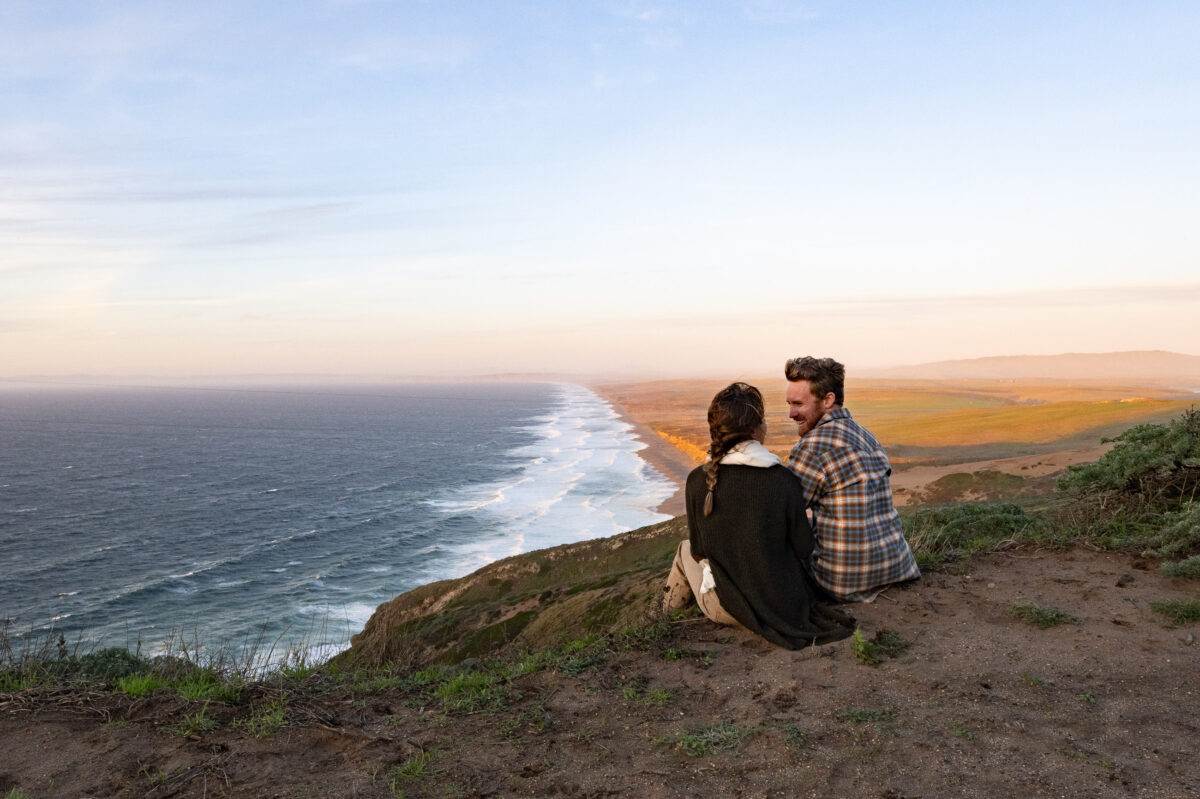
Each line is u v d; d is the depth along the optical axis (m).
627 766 3.22
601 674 4.43
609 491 76.50
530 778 3.15
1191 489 7.12
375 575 47.84
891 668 4.11
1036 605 4.95
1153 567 5.68
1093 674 3.96
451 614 26.75
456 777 3.19
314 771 3.30
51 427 192.50
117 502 77.94
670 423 170.88
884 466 5.13
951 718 3.50
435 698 4.36
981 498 26.86
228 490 85.62
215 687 4.48
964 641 4.47
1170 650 4.21
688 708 3.83
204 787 3.14
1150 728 3.35
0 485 90.88
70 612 40.53
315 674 5.00
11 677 4.74
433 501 74.75
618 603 19.61
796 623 4.59
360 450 131.25
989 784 2.91
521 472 96.38
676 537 30.53
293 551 54.78
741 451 4.57
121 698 4.32
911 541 6.93
